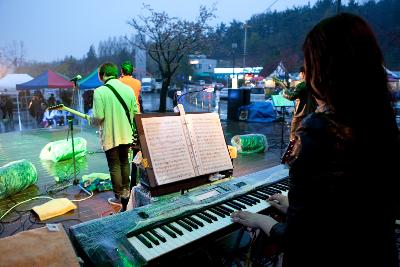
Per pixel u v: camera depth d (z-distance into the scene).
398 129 0.84
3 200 3.85
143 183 1.98
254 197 1.74
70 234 1.28
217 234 1.39
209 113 2.08
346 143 0.78
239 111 11.88
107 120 3.41
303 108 3.85
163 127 1.82
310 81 0.86
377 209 0.84
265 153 6.50
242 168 5.35
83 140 6.11
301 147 0.83
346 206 0.80
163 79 16.20
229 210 1.55
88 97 11.71
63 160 5.74
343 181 0.79
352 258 0.84
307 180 0.81
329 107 0.84
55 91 17.19
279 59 36.78
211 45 18.61
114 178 3.60
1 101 14.81
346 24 0.80
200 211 1.53
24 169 4.11
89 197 3.93
